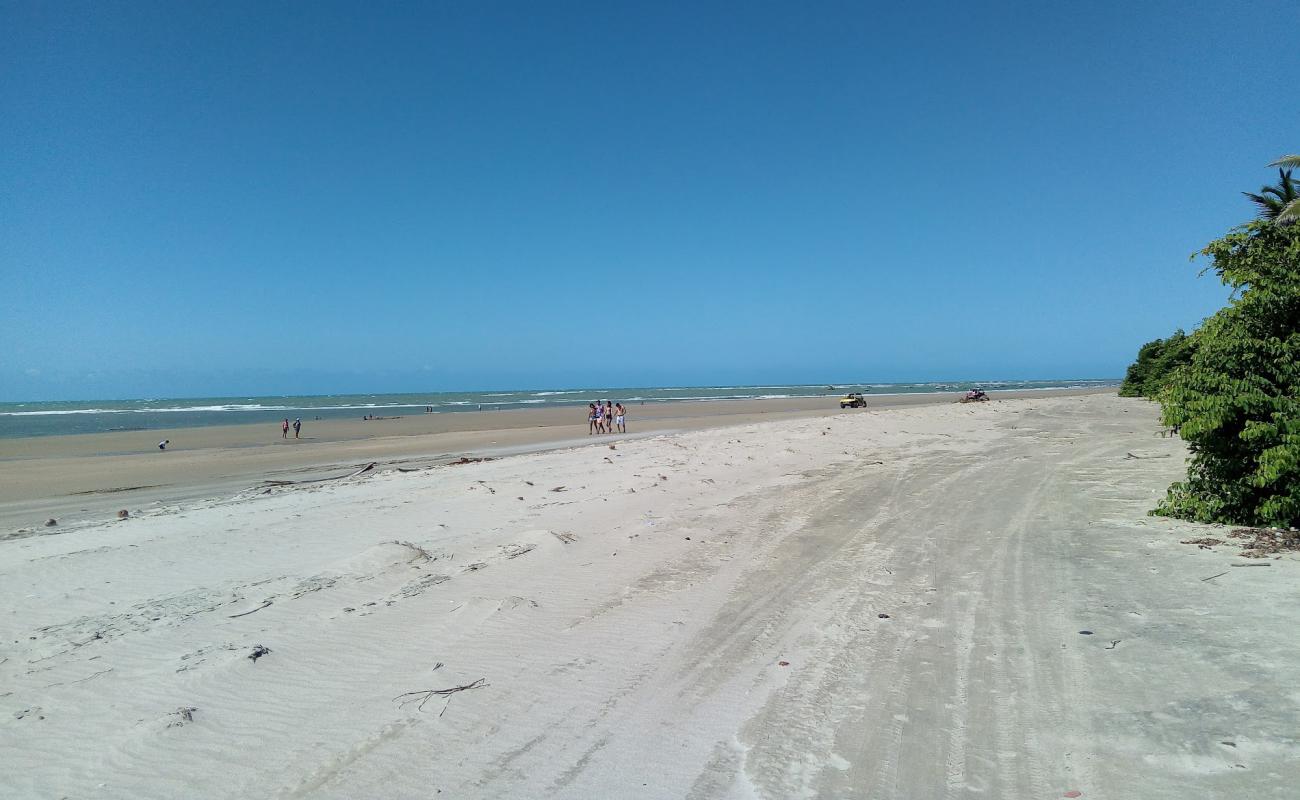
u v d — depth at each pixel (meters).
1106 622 5.90
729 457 18.30
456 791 3.79
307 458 27.92
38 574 8.22
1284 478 8.27
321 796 3.78
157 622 6.49
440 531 10.12
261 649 5.71
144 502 16.80
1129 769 3.76
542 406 87.56
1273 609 5.88
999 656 5.34
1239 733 4.02
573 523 10.47
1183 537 8.47
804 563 8.17
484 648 5.75
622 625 6.25
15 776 4.07
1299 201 15.35
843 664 5.32
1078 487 12.65
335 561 8.55
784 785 3.76
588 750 4.19
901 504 11.55
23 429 53.75
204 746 4.32
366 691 5.02
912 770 3.87
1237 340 8.20
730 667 5.34
